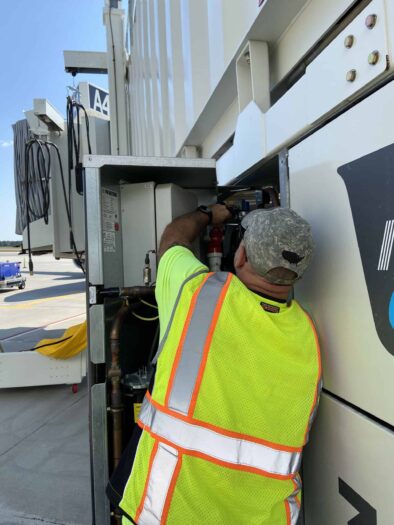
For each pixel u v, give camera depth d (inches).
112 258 65.4
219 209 66.2
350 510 37.1
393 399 30.2
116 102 185.6
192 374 35.9
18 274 631.2
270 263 35.9
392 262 29.6
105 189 64.1
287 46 48.1
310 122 37.7
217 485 34.9
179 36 89.3
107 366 63.2
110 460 62.1
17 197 164.9
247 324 36.6
